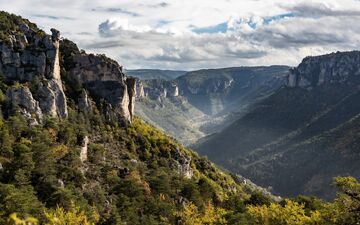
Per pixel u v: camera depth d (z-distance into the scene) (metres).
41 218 72.19
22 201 72.31
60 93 135.12
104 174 120.06
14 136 110.69
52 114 130.00
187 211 102.50
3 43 133.12
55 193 86.12
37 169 96.19
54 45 139.38
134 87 166.62
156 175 133.62
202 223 99.19
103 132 144.38
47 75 135.88
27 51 136.38
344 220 57.34
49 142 113.69
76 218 73.25
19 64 134.00
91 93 153.00
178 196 126.94
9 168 94.19
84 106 144.50
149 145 155.00
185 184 134.12
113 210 100.06
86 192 104.00
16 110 120.12
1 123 111.62
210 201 132.38
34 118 122.12
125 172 127.31
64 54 153.75
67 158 110.75
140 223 98.62
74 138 124.00
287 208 83.88
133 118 169.75
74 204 86.94
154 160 149.75
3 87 125.94
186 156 165.50
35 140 110.81
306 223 70.44
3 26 139.75
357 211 57.16
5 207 71.12
